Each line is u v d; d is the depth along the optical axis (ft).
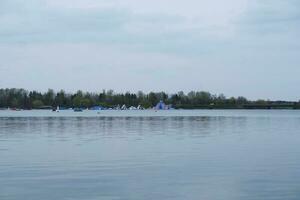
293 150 112.78
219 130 205.16
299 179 70.54
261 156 99.71
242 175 74.33
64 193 60.90
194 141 141.18
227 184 66.80
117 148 118.21
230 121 328.70
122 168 82.33
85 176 73.72
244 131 196.75
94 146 124.16
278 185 65.92
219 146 124.26
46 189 63.36
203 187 64.75
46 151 110.93
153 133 182.09
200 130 205.05
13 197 58.80
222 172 77.51
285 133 182.39
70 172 77.82
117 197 58.70
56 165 86.22
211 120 351.25
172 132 189.16
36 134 175.83
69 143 133.90
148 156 100.27
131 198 58.18
